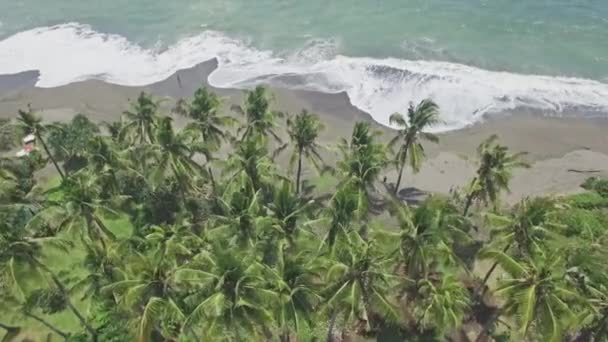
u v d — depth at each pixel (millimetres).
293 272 32000
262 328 33031
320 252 35812
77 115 61219
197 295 29672
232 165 43688
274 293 29484
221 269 29203
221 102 51312
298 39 79438
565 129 61969
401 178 55250
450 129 62094
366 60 74062
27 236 36000
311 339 39594
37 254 35344
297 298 31109
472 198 46312
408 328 39969
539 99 66312
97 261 37031
